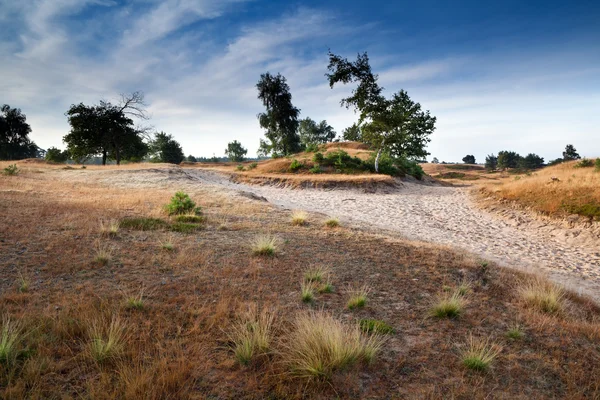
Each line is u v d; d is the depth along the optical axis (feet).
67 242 25.25
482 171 362.53
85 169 110.32
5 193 46.83
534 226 56.34
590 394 12.25
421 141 168.55
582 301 22.59
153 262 22.74
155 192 62.28
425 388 11.89
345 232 35.99
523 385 12.51
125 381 10.78
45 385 10.61
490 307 19.53
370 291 20.65
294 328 15.16
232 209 49.06
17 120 290.15
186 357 12.48
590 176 71.20
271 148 257.34
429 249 30.63
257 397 10.90
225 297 18.17
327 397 11.13
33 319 14.15
